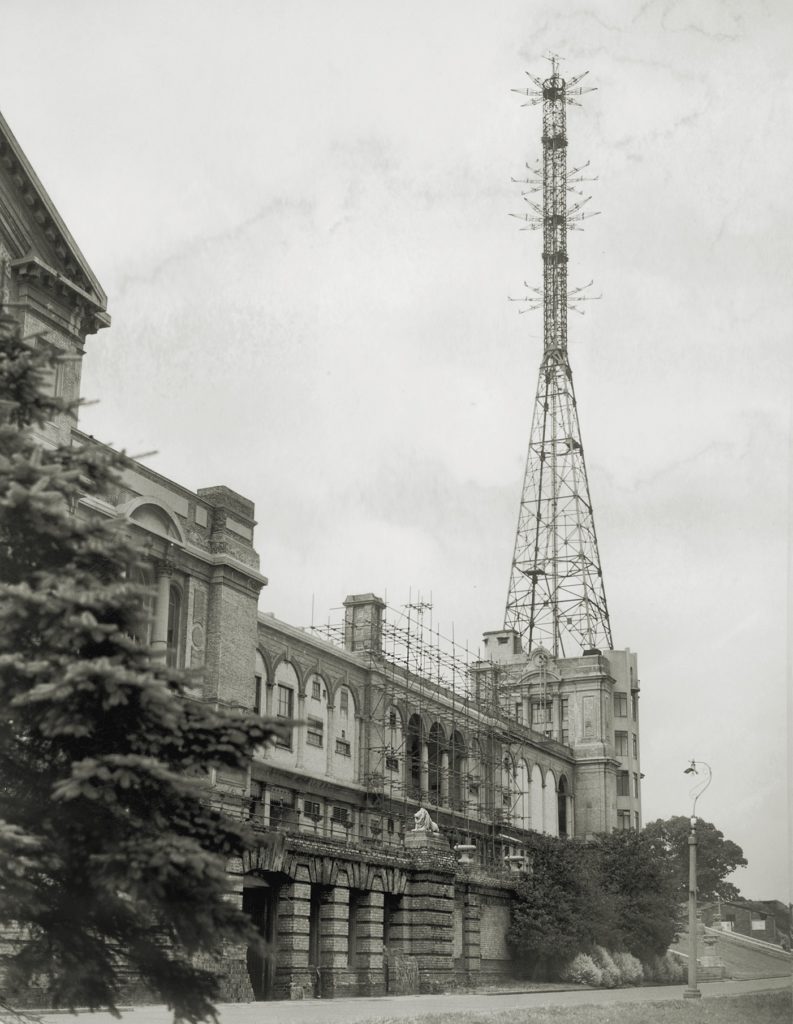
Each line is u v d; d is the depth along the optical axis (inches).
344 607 2856.8
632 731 4254.4
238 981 1736.0
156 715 669.3
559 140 4670.3
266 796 2308.1
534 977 2748.5
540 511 4598.9
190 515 1968.5
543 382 4608.8
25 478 688.4
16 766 695.1
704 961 3464.6
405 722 2874.0
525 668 4274.1
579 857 2955.2
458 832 3070.9
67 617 647.8
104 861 642.2
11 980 714.8
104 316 1768.0
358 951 2124.8
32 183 1646.2
